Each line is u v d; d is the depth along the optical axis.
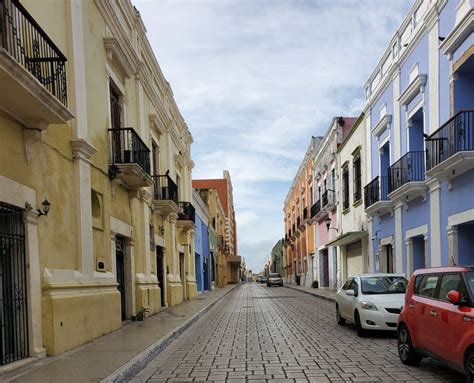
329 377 6.83
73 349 8.75
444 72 13.06
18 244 7.67
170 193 19.08
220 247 58.53
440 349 6.27
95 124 11.53
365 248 22.06
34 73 7.80
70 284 9.09
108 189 12.30
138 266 15.41
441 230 13.49
